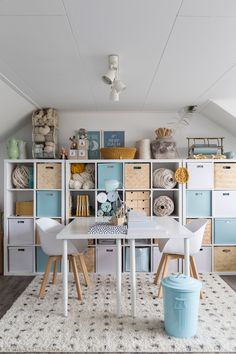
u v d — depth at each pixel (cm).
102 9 192
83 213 427
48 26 213
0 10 192
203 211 425
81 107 435
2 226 438
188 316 249
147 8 191
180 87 352
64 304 287
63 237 280
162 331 260
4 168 419
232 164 426
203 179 423
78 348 236
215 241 421
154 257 420
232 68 293
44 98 389
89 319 282
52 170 423
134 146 464
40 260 420
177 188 427
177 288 247
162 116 464
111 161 420
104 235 280
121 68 294
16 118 420
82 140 431
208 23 210
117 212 325
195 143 463
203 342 243
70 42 237
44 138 430
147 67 291
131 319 282
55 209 423
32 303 317
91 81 328
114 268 420
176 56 265
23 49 249
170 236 282
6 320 281
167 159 423
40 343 242
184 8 191
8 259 418
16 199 455
